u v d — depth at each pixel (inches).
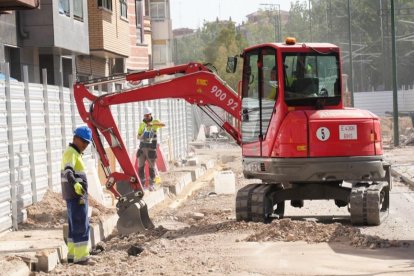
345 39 4498.0
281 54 753.6
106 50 1526.8
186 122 1973.4
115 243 708.0
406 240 635.5
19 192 762.8
